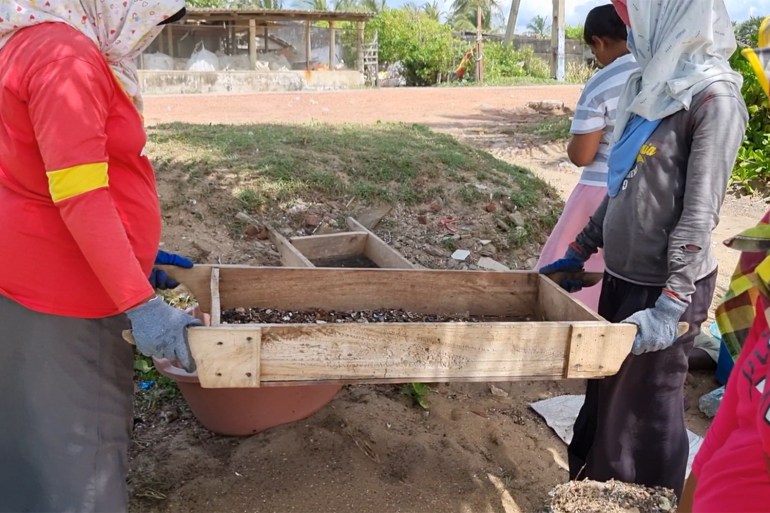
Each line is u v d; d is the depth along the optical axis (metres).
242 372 2.23
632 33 2.60
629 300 2.69
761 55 1.69
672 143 2.48
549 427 3.72
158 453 3.21
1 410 2.15
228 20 25.67
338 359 2.32
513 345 2.42
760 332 1.78
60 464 2.16
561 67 26.41
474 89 19.94
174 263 2.97
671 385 2.72
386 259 4.46
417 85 30.19
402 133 7.72
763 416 1.56
